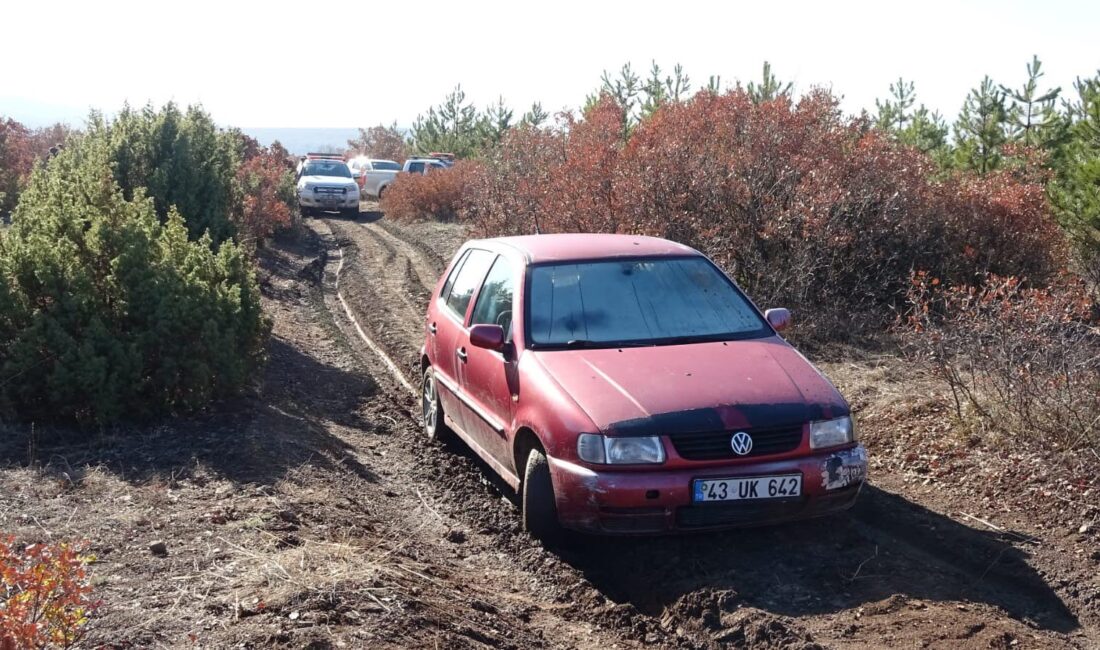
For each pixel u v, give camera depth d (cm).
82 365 655
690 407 484
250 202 1755
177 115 1265
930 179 1216
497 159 1802
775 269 1077
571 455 485
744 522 482
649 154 1155
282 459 630
